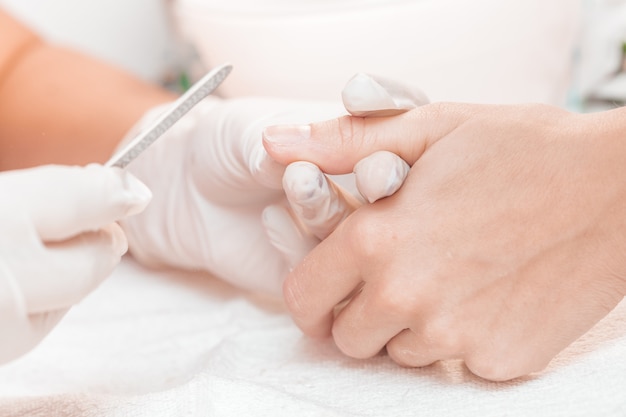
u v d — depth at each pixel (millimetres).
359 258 468
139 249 611
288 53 766
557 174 448
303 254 500
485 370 460
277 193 531
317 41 750
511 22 746
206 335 540
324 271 477
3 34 721
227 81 835
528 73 790
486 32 745
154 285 607
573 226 446
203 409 443
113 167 412
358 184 465
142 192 411
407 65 758
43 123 681
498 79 783
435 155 465
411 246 460
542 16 755
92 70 710
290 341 519
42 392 497
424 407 450
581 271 449
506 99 799
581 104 964
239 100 550
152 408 452
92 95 687
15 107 690
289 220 502
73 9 1032
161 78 1113
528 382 460
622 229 443
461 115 469
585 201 445
